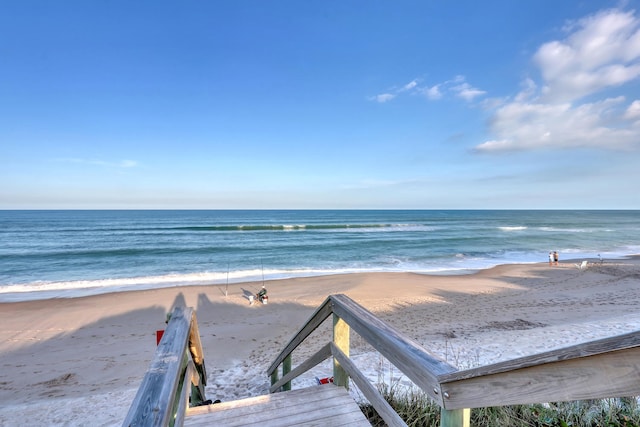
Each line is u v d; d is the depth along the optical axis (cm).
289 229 4728
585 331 813
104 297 1298
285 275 1766
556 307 1133
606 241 3469
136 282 1581
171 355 164
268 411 229
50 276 1725
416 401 312
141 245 2831
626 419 257
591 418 263
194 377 271
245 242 3092
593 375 75
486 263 2173
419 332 873
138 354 778
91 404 527
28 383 640
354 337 812
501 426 264
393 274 1772
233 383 610
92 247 2692
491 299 1248
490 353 669
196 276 1716
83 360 743
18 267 1955
